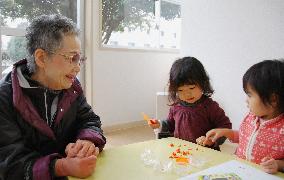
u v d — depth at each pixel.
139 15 3.64
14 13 2.65
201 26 2.56
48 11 2.88
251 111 1.11
